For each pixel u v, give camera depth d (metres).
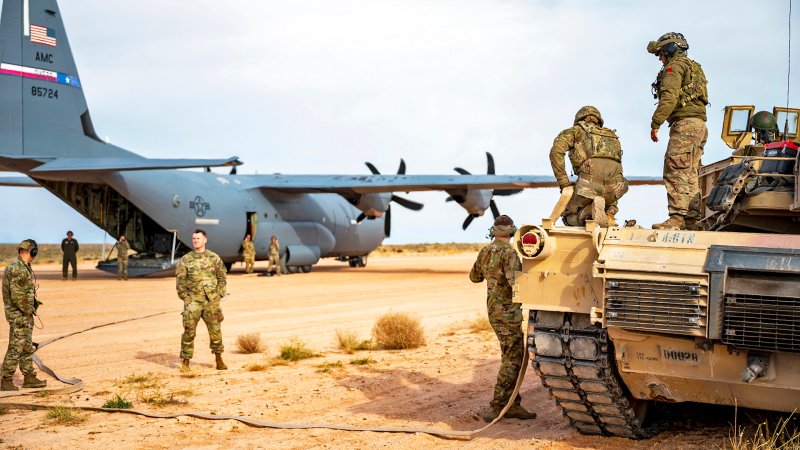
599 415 6.94
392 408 8.32
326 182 32.41
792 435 6.71
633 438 7.04
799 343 5.36
